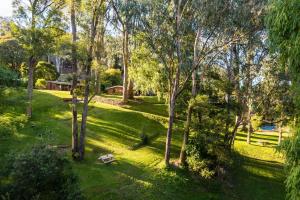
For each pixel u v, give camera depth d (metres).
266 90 36.88
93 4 31.75
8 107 31.55
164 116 50.41
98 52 33.59
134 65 45.47
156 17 32.75
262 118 37.94
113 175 31.45
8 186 18.56
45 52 38.31
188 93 39.06
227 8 31.56
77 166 31.95
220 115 36.09
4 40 51.34
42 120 42.25
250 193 34.97
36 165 19.09
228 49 35.78
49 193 19.36
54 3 38.81
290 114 35.75
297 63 16.16
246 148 47.34
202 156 35.12
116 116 46.66
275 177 39.03
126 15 33.34
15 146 32.59
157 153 38.97
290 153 16.38
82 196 20.89
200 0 31.78
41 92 55.91
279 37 17.03
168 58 36.25
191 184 33.19
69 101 50.94
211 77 38.12
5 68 30.98
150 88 46.03
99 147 37.47
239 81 37.16
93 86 33.47
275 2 17.41
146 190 30.12
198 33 33.75
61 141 37.12
